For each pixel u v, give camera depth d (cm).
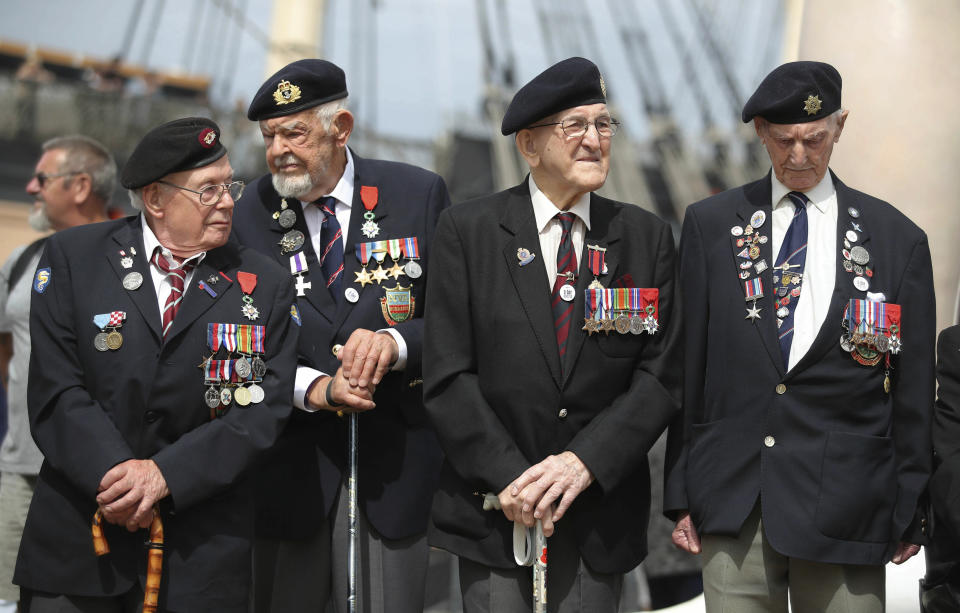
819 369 834
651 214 904
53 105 4984
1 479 1266
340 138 982
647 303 862
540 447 848
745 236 883
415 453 984
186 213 845
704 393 889
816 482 824
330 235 998
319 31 6256
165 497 821
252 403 847
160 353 833
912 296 854
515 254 868
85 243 866
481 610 859
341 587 972
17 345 1248
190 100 5681
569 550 858
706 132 7544
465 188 6700
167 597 816
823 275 854
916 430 847
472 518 855
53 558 819
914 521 847
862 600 832
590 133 845
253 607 957
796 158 841
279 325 873
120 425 830
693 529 891
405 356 951
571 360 847
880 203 887
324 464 967
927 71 1181
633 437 830
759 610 858
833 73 847
